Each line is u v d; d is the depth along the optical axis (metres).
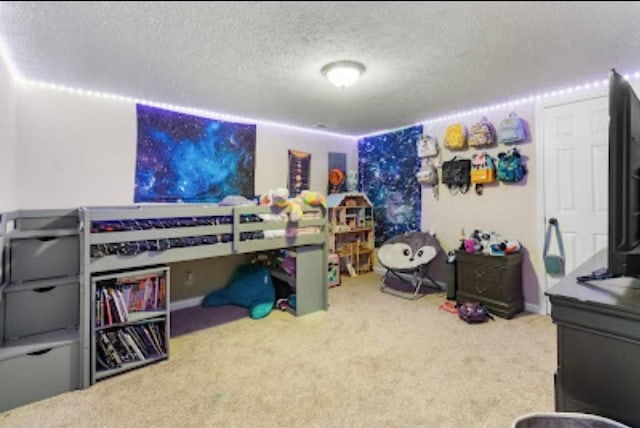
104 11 1.69
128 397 1.95
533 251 3.28
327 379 2.11
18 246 2.16
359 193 4.77
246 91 2.95
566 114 3.04
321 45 2.09
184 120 3.49
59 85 2.78
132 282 2.35
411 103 3.36
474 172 3.61
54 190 2.80
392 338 2.71
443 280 4.11
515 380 2.07
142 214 2.32
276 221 3.06
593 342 1.21
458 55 2.24
